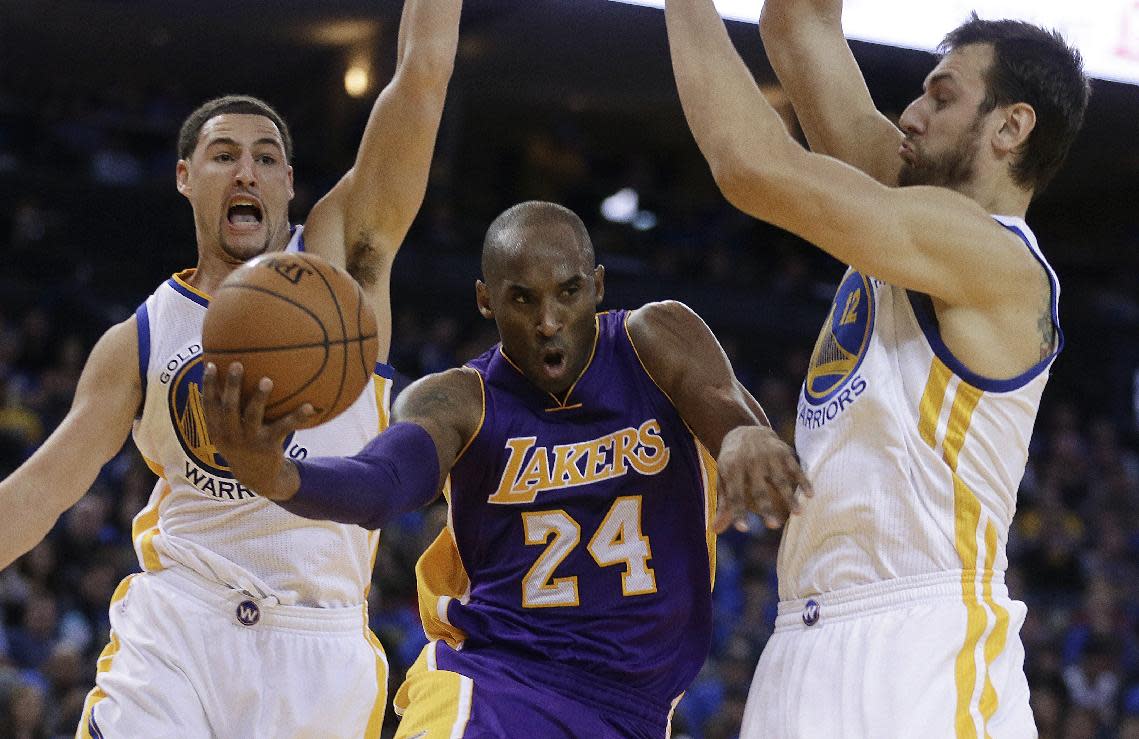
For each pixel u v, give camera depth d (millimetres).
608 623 4012
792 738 3740
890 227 3609
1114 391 22406
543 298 3873
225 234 4590
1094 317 22812
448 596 4254
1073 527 18234
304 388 3225
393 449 3631
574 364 4023
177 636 4391
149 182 19641
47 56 23031
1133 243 25766
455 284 20125
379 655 4625
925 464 3752
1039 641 14469
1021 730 3668
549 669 3988
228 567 4395
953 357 3746
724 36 3828
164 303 4551
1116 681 14039
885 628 3707
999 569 3809
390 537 12734
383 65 20812
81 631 11305
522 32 19828
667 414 4133
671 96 23109
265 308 3195
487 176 24672
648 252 22625
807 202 3629
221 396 3059
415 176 4656
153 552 4527
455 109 22594
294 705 4363
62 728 9680
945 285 3682
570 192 23922
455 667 4055
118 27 21594
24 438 14500
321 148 22344
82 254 19078
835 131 4352
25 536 4352
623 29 19578
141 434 4566
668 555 4078
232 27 21438
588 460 4055
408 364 18594
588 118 24875
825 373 3990
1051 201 26938
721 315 21016
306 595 4461
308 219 4770
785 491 3600
